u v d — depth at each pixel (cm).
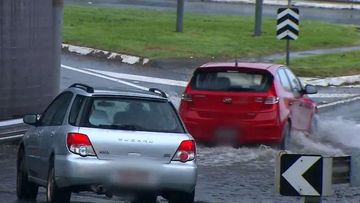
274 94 5106
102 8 12725
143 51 9119
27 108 5712
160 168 3356
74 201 3862
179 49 9300
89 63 8719
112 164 3322
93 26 10481
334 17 13625
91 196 4044
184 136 3434
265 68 5191
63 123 3475
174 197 3497
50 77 5831
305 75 8519
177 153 3394
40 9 5722
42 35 5753
